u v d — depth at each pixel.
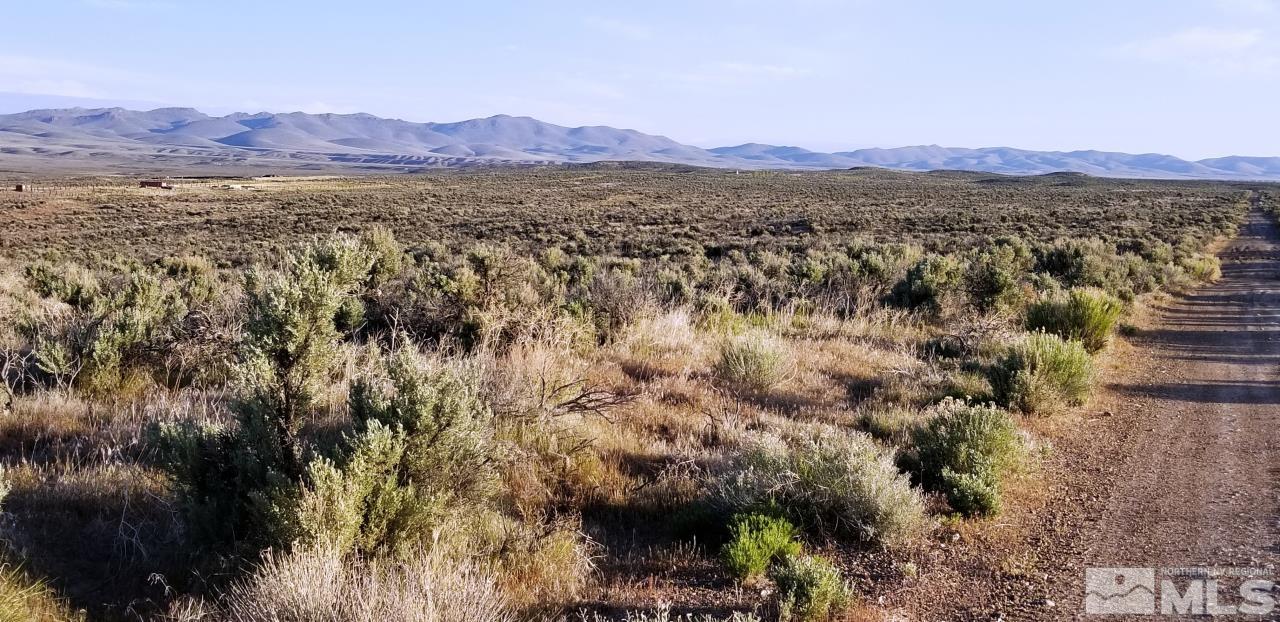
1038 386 7.91
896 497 4.79
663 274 18.02
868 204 81.38
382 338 8.91
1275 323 15.90
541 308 9.53
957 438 5.93
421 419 4.21
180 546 4.11
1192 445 7.09
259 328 4.39
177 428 4.41
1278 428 7.66
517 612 3.73
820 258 24.95
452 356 8.27
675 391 7.98
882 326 13.04
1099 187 128.75
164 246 40.53
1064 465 6.51
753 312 13.96
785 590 4.02
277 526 3.73
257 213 63.84
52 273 14.97
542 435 5.91
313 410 6.08
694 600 3.99
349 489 3.83
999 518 5.27
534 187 120.94
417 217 59.28
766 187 122.44
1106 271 20.56
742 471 5.12
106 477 4.89
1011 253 20.84
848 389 8.67
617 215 64.00
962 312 14.21
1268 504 5.44
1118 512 5.38
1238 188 128.88
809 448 5.46
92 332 7.63
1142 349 12.78
